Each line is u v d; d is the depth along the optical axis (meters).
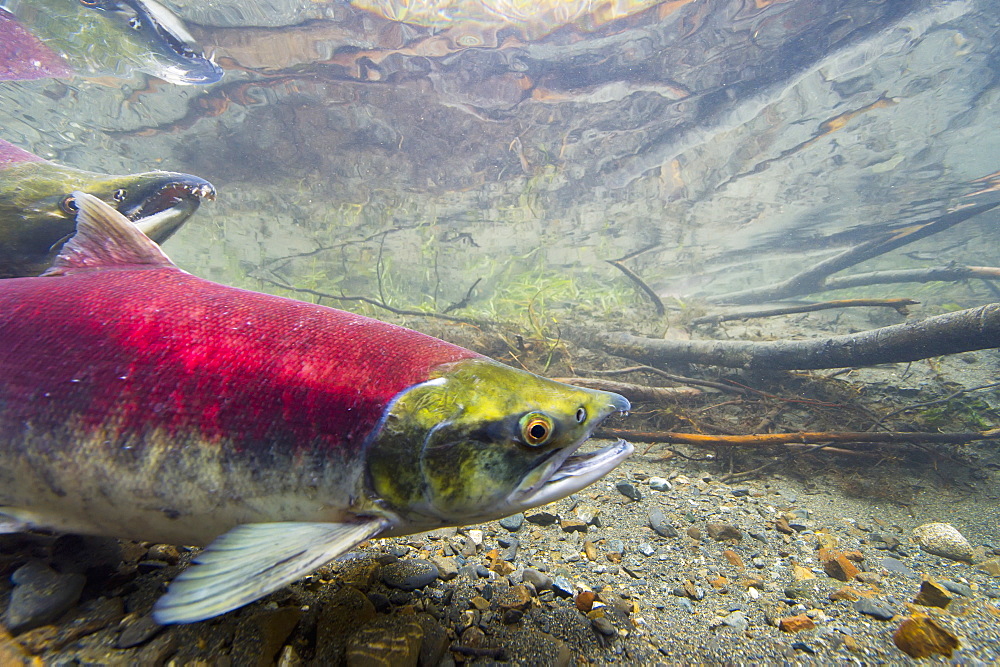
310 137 1.59
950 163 2.12
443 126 1.57
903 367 0.94
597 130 1.64
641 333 1.12
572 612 0.28
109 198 0.42
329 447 0.21
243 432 0.20
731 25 1.20
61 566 0.24
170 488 0.21
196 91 1.31
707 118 1.61
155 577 0.25
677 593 0.32
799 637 0.28
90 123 1.45
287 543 0.19
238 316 0.22
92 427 0.21
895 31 1.27
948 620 0.29
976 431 0.65
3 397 0.21
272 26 1.11
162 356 0.21
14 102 1.32
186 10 1.04
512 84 1.38
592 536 0.38
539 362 0.85
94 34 0.99
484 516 0.22
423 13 1.11
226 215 2.14
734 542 0.40
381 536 0.22
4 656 0.20
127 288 0.23
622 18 1.16
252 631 0.22
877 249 1.82
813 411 0.75
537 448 0.22
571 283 1.42
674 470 0.58
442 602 0.27
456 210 2.19
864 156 2.00
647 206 2.30
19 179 0.40
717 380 0.84
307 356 0.21
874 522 0.47
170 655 0.21
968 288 2.46
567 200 2.17
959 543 0.39
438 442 0.21
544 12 1.12
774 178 2.14
